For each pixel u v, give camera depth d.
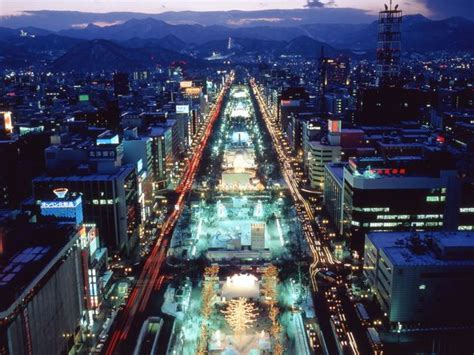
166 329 185.88
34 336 142.50
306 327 186.00
